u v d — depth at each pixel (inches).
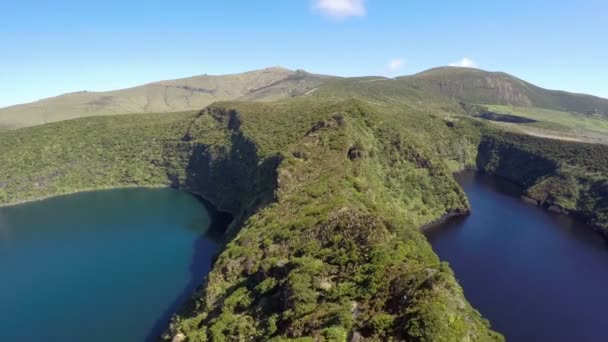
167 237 5531.5
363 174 4471.0
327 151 4653.1
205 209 6766.7
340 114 5723.4
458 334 1605.6
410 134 7273.6
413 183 5757.9
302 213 3122.5
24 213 6909.5
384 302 1839.3
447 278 1956.2
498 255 4500.5
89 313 3686.0
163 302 3841.0
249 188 5487.2
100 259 4874.5
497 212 6038.4
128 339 3292.3
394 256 2198.6
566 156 7455.7
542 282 3924.7
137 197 7632.9
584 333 3179.1
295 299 2018.9
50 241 5546.3
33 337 3358.8
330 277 2174.0
